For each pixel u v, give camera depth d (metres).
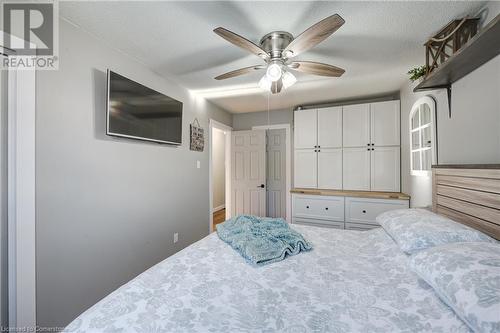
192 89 2.84
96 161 1.68
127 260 1.95
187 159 2.84
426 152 1.99
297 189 3.34
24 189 1.26
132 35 1.66
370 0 1.30
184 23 1.52
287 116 3.90
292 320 0.78
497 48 1.09
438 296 0.83
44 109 1.36
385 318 0.77
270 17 1.44
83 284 1.59
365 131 3.05
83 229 1.59
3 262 1.24
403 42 1.73
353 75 2.39
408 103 2.53
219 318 0.80
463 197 1.36
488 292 0.63
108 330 0.73
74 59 1.53
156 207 2.30
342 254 1.34
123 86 1.81
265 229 1.63
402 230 1.25
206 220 3.27
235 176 4.18
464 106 1.43
